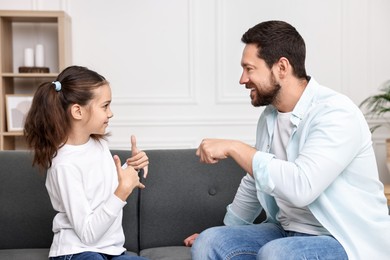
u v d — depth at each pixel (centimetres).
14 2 385
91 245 178
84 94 183
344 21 393
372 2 393
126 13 388
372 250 162
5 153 229
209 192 230
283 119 183
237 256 174
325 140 159
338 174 160
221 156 167
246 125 394
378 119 393
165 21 389
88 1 386
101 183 188
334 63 395
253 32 176
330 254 156
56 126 182
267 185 162
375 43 395
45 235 221
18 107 367
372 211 166
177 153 236
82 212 174
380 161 394
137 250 224
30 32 391
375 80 396
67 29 371
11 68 385
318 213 167
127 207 224
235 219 206
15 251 212
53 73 364
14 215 220
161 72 391
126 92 390
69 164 180
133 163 195
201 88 393
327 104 167
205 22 390
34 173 224
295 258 154
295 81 176
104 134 202
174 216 228
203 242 181
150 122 390
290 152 175
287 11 391
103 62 388
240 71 393
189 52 390
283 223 187
